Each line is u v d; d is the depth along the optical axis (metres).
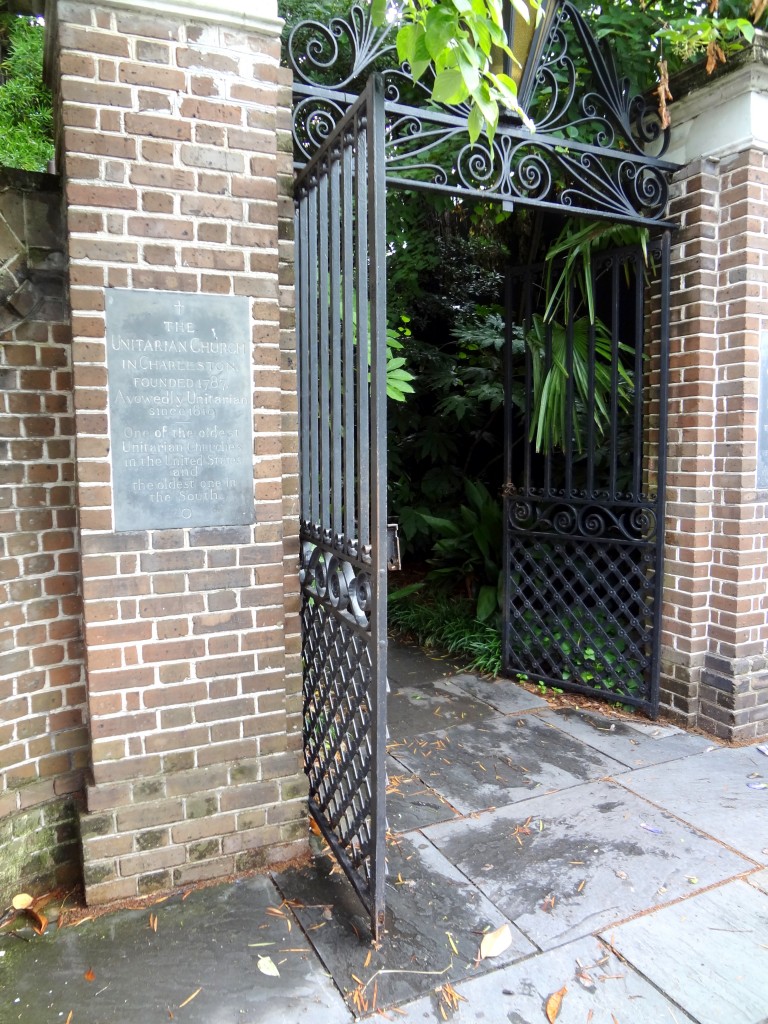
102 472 2.19
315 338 2.49
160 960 2.07
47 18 2.19
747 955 2.07
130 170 2.15
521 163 3.13
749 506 3.46
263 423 2.38
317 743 2.72
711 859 2.53
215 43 2.22
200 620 2.35
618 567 4.41
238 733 2.44
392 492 6.72
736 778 3.14
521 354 5.83
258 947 2.12
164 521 2.27
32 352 2.29
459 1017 1.86
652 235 3.61
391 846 2.62
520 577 4.60
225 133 2.25
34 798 2.36
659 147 3.62
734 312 3.42
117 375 2.18
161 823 2.35
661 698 3.82
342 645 2.41
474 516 5.44
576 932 2.17
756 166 3.32
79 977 2.00
